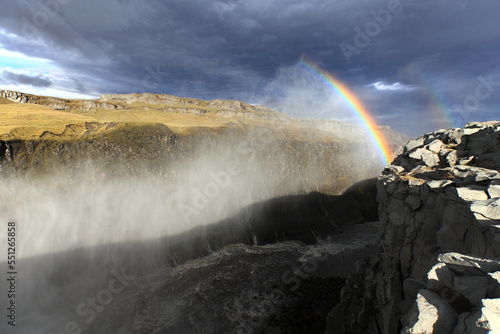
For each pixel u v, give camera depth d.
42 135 121.25
